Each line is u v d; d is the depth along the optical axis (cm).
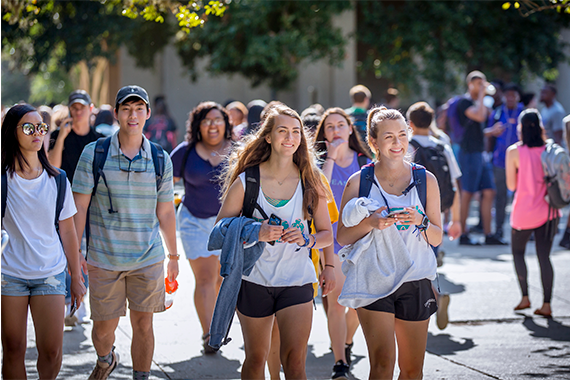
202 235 912
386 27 3042
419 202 616
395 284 604
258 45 2867
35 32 2605
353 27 3703
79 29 2627
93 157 689
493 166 1711
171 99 4256
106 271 694
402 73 3048
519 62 3064
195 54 3297
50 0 1605
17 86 6756
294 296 616
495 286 1266
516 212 1097
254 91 4416
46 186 623
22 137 608
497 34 3002
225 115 945
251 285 619
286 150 620
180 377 809
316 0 2945
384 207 605
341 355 785
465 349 925
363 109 1249
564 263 1455
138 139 700
